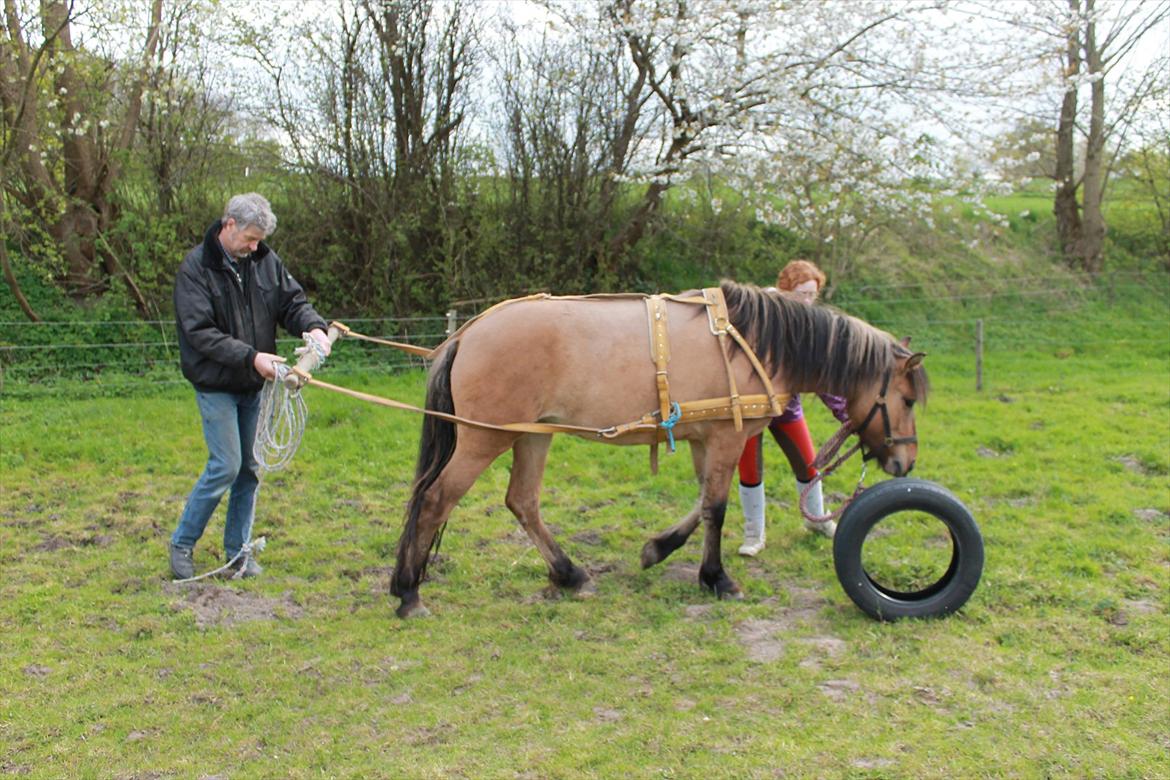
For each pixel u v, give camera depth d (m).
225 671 3.66
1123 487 6.11
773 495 6.10
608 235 11.93
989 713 3.27
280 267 4.55
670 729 3.20
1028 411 8.70
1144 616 4.07
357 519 5.66
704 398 4.14
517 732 3.21
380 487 6.36
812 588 4.57
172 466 6.58
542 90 11.09
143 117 10.44
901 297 13.76
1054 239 15.97
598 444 7.29
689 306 4.22
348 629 4.09
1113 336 13.23
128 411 7.89
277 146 10.88
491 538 5.31
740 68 10.22
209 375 4.30
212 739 3.18
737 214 12.79
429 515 4.14
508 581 4.68
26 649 3.82
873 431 4.47
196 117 10.34
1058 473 6.48
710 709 3.34
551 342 4.00
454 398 4.09
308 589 4.55
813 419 8.36
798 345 4.25
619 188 11.52
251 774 2.97
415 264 11.29
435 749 3.11
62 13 8.73
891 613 4.05
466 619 4.21
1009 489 6.12
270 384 4.34
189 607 4.26
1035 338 13.03
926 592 4.18
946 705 3.34
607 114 11.13
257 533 5.37
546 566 4.87
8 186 9.22
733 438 4.25
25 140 9.09
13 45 8.59
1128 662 3.66
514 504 4.46
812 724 3.22
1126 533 5.22
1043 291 14.16
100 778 2.94
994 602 4.24
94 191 10.02
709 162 11.05
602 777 2.92
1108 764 2.95
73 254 9.95
